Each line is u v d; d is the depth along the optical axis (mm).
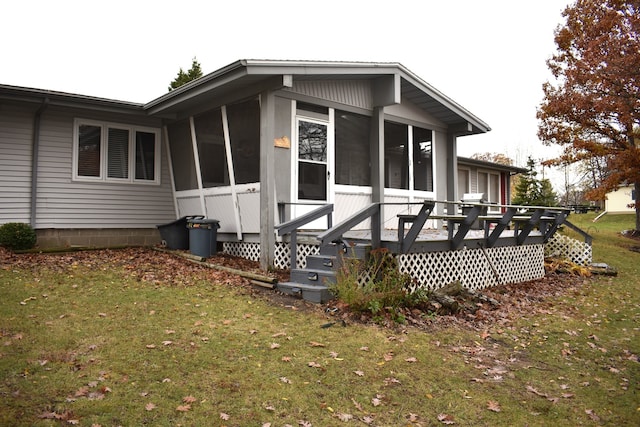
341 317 5496
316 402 3453
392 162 10531
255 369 3922
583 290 8875
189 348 4273
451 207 11812
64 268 7344
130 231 10430
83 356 3916
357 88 9500
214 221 8727
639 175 16188
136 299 5797
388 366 4203
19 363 3652
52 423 2844
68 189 9648
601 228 24344
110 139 10203
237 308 5688
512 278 9227
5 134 8953
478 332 5480
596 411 3643
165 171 10938
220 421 3072
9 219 8984
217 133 9047
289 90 8297
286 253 8016
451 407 3549
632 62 14766
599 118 16781
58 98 8898
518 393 3896
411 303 5918
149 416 3047
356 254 6605
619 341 5570
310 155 8680
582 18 16859
